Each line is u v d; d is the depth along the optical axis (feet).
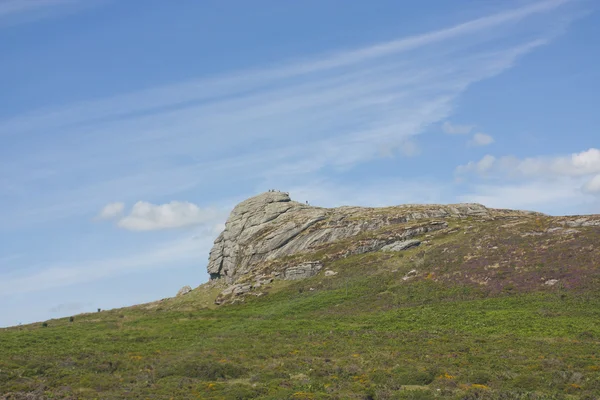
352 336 238.48
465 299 284.41
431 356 197.16
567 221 360.07
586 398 145.38
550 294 270.05
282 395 153.48
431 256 349.00
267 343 235.40
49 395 161.07
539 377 163.22
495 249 336.90
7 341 257.75
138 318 335.47
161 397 158.30
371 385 164.35
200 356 215.72
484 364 183.93
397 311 279.28
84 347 243.81
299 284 363.15
